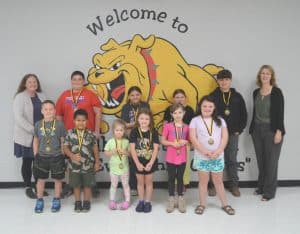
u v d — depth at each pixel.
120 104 5.04
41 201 4.30
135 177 4.82
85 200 4.34
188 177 4.93
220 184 4.30
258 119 4.71
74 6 4.88
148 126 4.33
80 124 4.25
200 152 4.21
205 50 5.03
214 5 4.97
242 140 5.16
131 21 4.94
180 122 4.38
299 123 5.18
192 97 5.08
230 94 4.78
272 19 5.04
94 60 4.96
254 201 4.66
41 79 4.96
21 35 4.89
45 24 4.89
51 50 4.93
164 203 4.59
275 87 4.62
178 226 3.89
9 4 4.84
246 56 5.07
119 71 5.00
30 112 4.66
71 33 4.91
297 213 4.28
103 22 4.93
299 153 5.20
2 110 4.97
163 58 5.02
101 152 5.07
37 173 4.25
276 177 4.69
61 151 4.26
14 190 5.01
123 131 4.40
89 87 5.00
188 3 4.95
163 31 4.98
